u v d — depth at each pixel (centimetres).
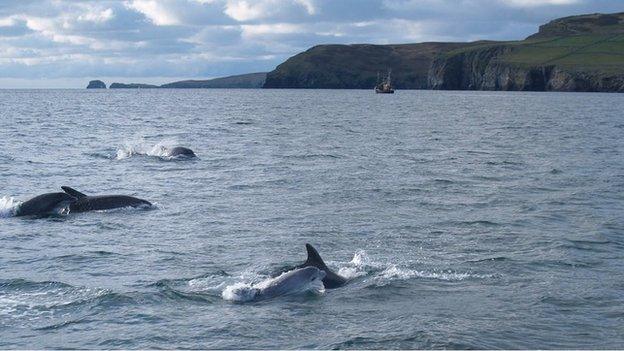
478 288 1936
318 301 1839
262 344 1536
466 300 1833
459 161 4772
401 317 1705
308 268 1989
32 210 2933
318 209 3025
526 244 2423
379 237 2527
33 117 10025
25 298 1830
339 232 2598
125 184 3688
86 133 7038
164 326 1644
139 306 1775
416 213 2955
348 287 1955
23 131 7169
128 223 2748
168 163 4559
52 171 4134
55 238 2512
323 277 1983
